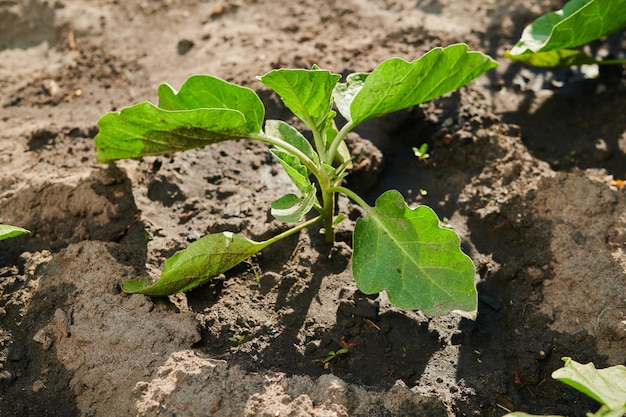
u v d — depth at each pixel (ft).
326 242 2.86
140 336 2.63
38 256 2.84
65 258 2.78
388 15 3.54
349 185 3.03
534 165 3.00
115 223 2.91
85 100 3.31
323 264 2.83
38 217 2.92
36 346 2.66
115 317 2.66
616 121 3.16
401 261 2.61
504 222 2.91
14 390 2.61
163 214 2.94
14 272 2.81
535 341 2.68
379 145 3.14
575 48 3.41
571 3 3.05
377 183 3.06
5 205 2.93
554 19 3.05
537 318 2.71
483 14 3.52
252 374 2.59
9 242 2.88
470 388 2.60
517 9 3.52
